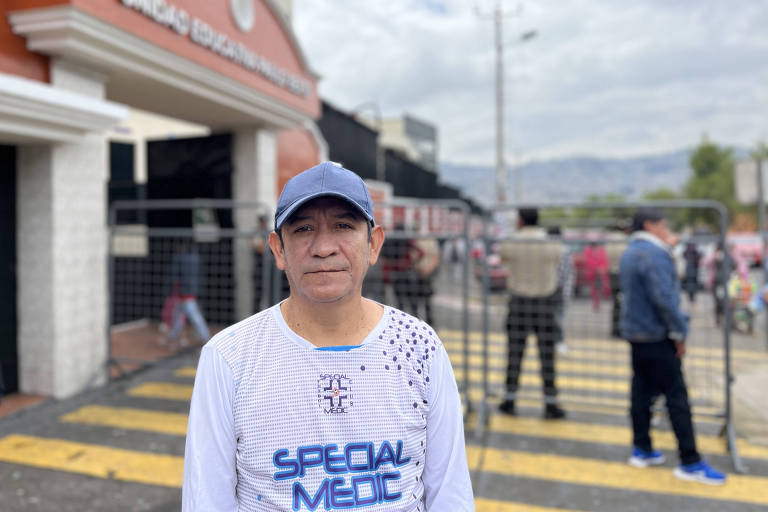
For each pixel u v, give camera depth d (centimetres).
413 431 128
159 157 902
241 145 866
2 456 416
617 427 490
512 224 1471
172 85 631
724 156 5434
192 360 657
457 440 138
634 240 389
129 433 464
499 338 845
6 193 535
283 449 121
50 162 529
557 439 462
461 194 3806
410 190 2225
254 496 123
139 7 538
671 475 394
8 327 541
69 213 549
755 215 3897
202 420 126
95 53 515
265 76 779
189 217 883
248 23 735
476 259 1311
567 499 361
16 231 543
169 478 385
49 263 535
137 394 566
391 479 124
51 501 352
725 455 425
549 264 505
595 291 978
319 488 120
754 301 815
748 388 597
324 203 122
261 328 130
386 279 699
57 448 432
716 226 4684
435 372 133
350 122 1451
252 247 838
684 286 907
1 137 491
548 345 508
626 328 390
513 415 521
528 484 382
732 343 820
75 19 471
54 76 511
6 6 473
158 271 836
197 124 858
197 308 720
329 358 125
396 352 129
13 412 501
